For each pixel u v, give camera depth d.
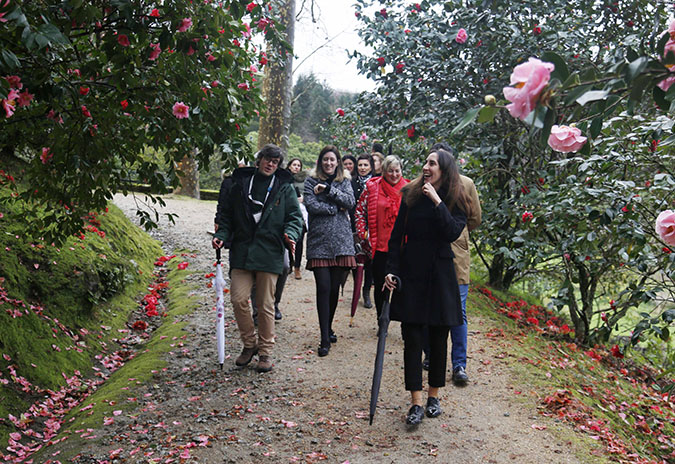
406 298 3.35
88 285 5.77
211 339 5.27
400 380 4.21
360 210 5.05
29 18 2.57
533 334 6.29
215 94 3.66
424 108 6.65
